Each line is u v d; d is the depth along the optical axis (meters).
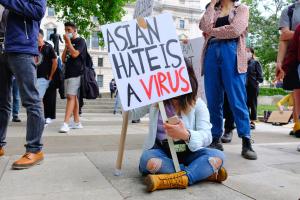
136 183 2.58
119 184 2.55
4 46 3.04
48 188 2.43
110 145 4.26
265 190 2.48
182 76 2.57
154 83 2.55
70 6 17.28
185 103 2.63
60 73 6.18
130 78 2.53
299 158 3.68
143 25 2.62
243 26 3.59
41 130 3.12
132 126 6.78
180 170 2.51
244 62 3.67
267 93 27.67
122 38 2.58
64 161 3.27
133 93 2.51
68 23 5.73
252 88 6.79
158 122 2.70
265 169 3.11
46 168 2.98
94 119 8.69
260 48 26.83
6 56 3.13
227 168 3.12
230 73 3.66
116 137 4.98
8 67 3.24
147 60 2.57
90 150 3.88
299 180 2.76
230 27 3.57
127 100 2.49
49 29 42.53
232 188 2.51
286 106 10.08
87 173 2.84
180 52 2.61
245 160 3.49
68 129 5.50
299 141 5.11
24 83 3.03
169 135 2.48
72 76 5.52
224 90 3.92
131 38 2.59
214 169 2.53
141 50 2.58
